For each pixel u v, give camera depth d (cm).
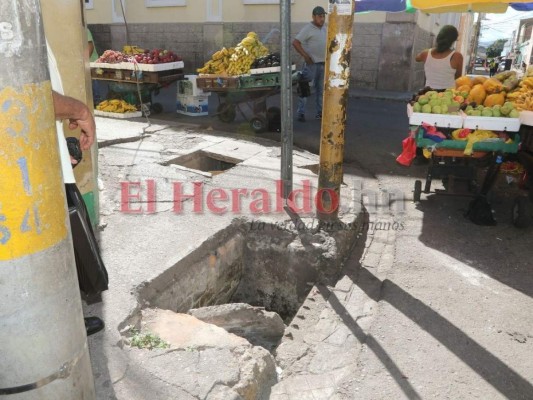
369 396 265
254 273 439
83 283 233
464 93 513
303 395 264
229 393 235
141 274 331
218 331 287
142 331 284
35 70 137
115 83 924
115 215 435
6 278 142
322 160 422
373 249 440
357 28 1371
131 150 652
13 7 129
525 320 337
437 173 507
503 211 527
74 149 237
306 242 409
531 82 491
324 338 316
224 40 1488
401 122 977
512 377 283
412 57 1356
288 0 423
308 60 893
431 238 460
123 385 237
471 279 389
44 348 157
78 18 342
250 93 827
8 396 157
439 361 294
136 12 1600
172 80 923
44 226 147
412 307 347
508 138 463
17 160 136
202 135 753
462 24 1911
